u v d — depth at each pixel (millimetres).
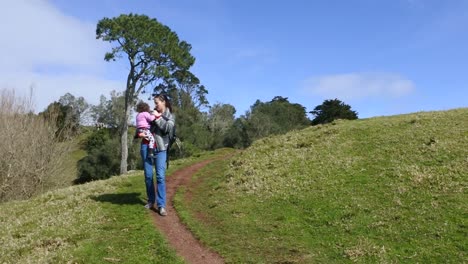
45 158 38969
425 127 23766
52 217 15719
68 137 45844
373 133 24406
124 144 62812
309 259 11500
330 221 14102
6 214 17562
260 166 22078
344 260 11430
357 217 14148
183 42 65812
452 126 23156
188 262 11523
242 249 12273
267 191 17938
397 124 25438
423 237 12414
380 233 12914
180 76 67562
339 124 28844
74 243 12938
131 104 63031
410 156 19594
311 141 25172
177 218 15156
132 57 61406
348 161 20266
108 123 118500
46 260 11750
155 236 13219
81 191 19750
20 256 12281
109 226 14203
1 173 35344
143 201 17125
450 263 10945
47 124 41438
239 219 14930
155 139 15297
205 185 20750
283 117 97312
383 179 17406
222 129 103688
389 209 14492
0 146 35344
